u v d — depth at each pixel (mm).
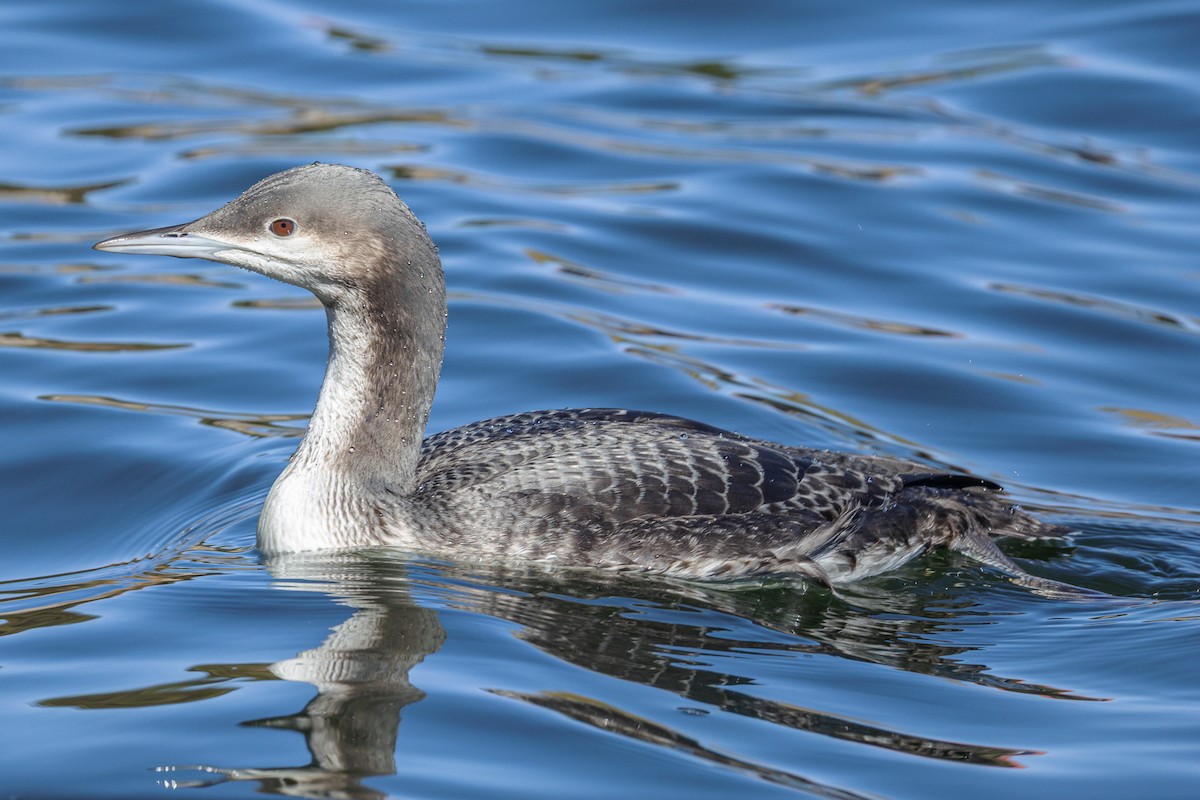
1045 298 15734
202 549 10953
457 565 10516
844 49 21438
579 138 19141
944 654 9633
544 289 15695
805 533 10641
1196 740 8422
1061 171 18297
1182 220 17297
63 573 10617
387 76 20625
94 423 12953
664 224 17125
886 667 9383
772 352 14688
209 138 18781
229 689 8625
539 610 9891
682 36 21938
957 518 11289
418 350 10727
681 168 18469
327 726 8211
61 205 17109
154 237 10336
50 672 8867
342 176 10438
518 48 21594
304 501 10758
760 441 11484
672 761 7992
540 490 10609
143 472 12211
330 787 7613
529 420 11453
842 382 14180
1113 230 17078
